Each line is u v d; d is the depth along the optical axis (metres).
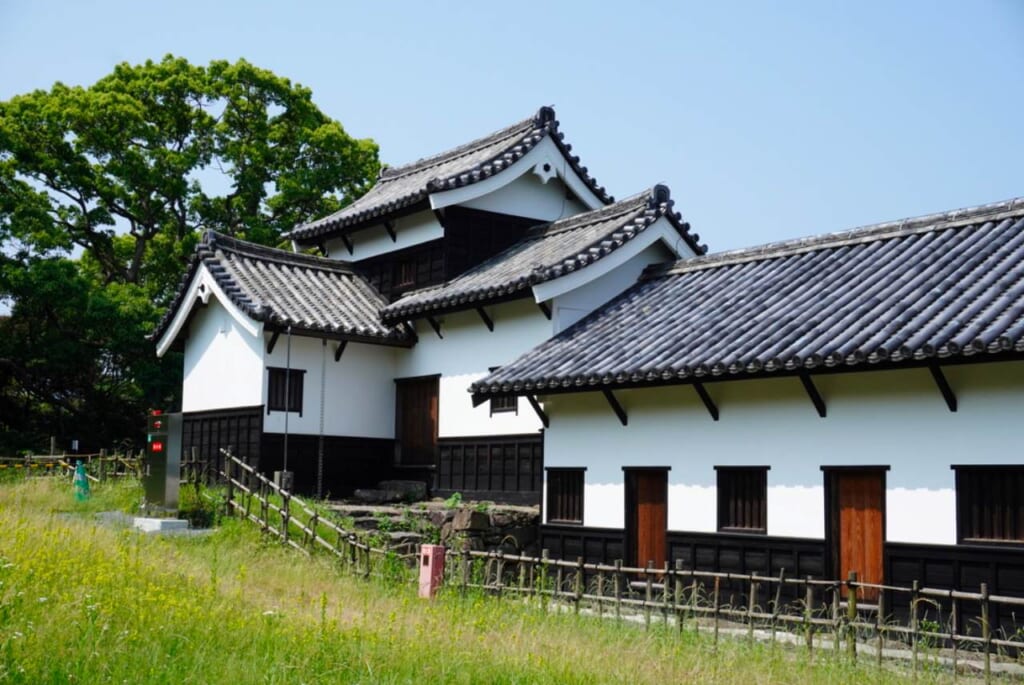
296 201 38.53
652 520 17.66
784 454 15.76
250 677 9.40
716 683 10.43
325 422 23.62
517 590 15.23
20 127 35.44
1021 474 13.21
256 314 22.23
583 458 18.86
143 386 33.81
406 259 25.55
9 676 8.73
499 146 26.16
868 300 15.85
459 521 19.11
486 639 11.58
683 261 21.36
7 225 33.91
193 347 25.41
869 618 14.41
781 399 15.89
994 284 14.62
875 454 14.69
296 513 19.19
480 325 22.58
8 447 33.97
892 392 14.60
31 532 14.73
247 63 38.69
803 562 15.34
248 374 23.28
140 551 14.82
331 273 26.12
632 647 11.62
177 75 37.97
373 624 12.13
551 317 20.84
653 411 17.72
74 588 11.79
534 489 20.77
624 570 14.13
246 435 23.12
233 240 24.98
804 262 18.89
